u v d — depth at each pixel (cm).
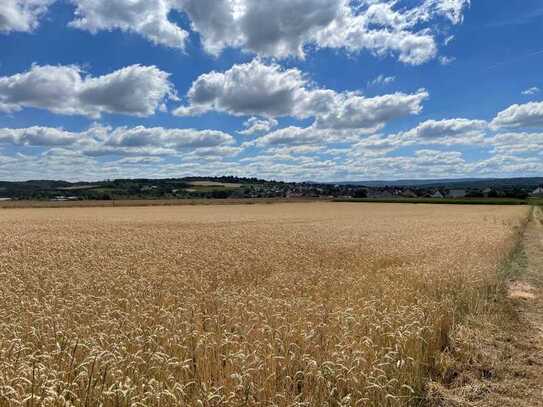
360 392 558
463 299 1105
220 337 705
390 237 2691
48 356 549
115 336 662
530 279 1577
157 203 11138
